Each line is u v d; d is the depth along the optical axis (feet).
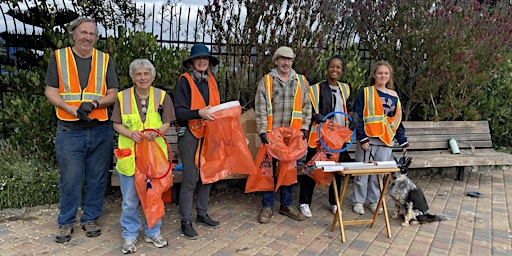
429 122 21.35
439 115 22.65
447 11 20.90
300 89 13.93
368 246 12.61
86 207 12.84
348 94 14.78
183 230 12.93
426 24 20.94
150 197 11.51
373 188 15.42
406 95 22.80
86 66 11.79
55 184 15.24
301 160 17.16
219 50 19.16
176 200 15.81
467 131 21.98
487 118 25.14
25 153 16.51
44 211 14.58
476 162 19.34
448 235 13.52
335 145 13.62
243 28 18.34
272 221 14.51
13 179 14.75
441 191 18.54
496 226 14.34
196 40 19.69
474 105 24.50
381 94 14.73
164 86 17.93
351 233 13.57
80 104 11.71
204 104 12.40
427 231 13.83
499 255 12.11
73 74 11.59
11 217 13.98
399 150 20.34
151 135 11.16
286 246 12.50
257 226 14.02
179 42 19.95
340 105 14.56
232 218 14.73
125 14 19.93
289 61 13.55
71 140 11.85
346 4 21.50
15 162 15.83
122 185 11.68
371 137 14.78
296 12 18.33
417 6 21.15
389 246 12.63
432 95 22.03
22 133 16.21
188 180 12.59
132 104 11.30
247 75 19.43
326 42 20.61
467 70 21.33
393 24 21.43
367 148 14.58
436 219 14.64
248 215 15.08
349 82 19.70
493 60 21.68
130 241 11.84
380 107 14.56
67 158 11.89
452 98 22.11
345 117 14.62
